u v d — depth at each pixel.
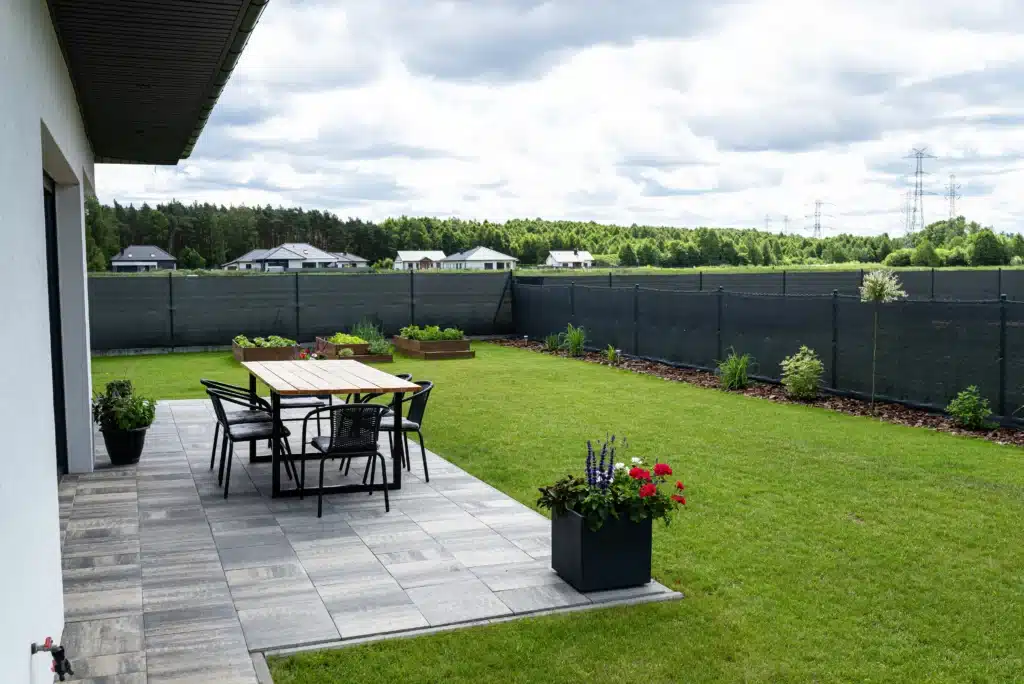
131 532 5.32
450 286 20.42
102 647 3.60
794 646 3.69
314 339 19.19
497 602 4.14
